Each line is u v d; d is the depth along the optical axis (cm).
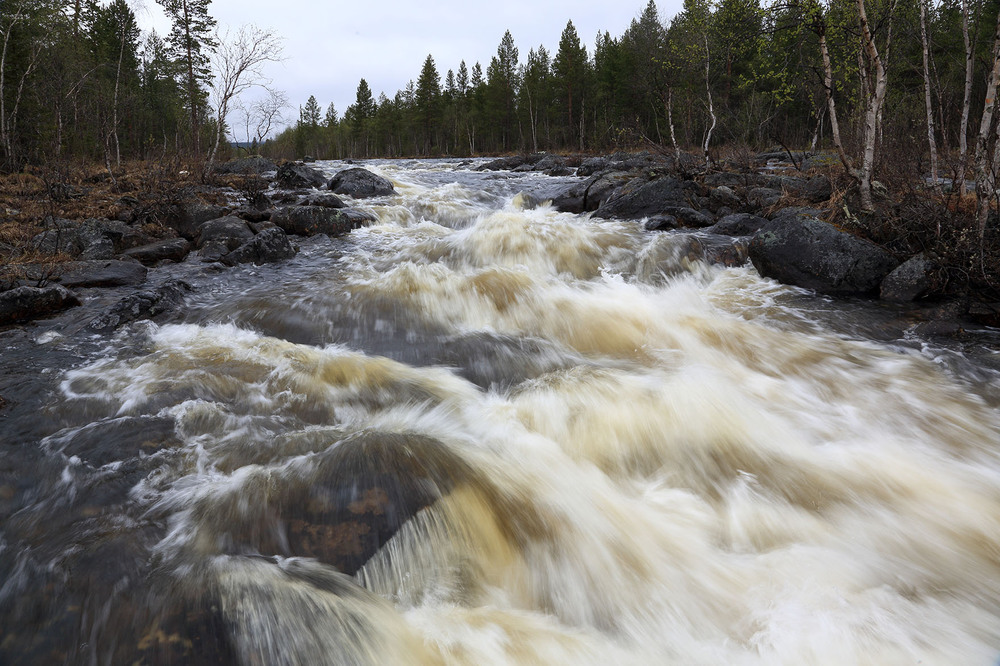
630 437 460
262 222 1248
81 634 268
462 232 1177
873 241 913
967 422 508
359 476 363
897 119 1523
